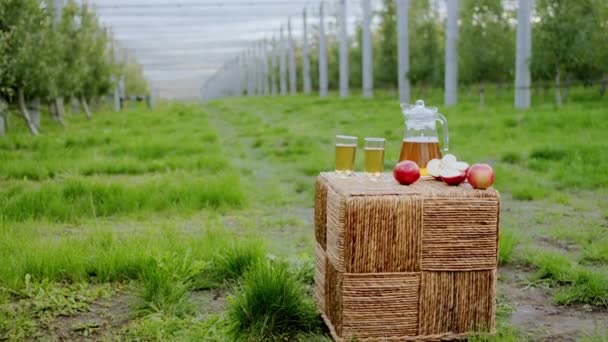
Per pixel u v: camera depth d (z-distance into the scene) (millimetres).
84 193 5711
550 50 15273
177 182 6586
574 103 15992
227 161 8266
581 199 5898
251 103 29078
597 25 15531
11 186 6262
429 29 23922
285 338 3303
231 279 3939
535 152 8000
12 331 3336
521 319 3504
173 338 3279
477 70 20156
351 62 33281
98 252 4082
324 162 8148
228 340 3252
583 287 3729
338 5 32625
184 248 4191
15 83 12203
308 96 35094
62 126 15562
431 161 3348
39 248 4102
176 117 18906
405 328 3164
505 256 4250
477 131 10969
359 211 3098
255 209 5828
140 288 3738
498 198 3172
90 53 20953
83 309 3580
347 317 3133
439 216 3143
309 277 3994
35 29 12711
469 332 3199
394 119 14305
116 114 21953
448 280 3174
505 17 20703
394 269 3139
